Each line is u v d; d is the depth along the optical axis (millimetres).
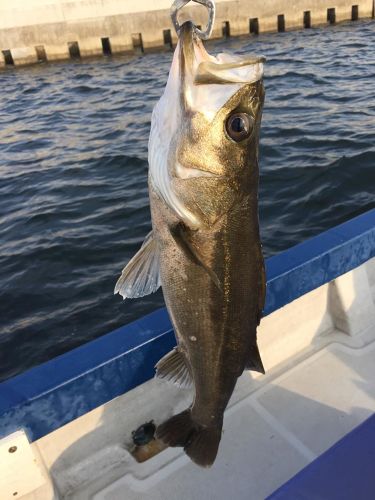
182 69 400
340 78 4238
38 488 594
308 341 823
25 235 2055
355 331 827
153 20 7145
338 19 7914
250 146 412
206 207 417
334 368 771
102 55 7191
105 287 1678
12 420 548
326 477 458
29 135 3572
